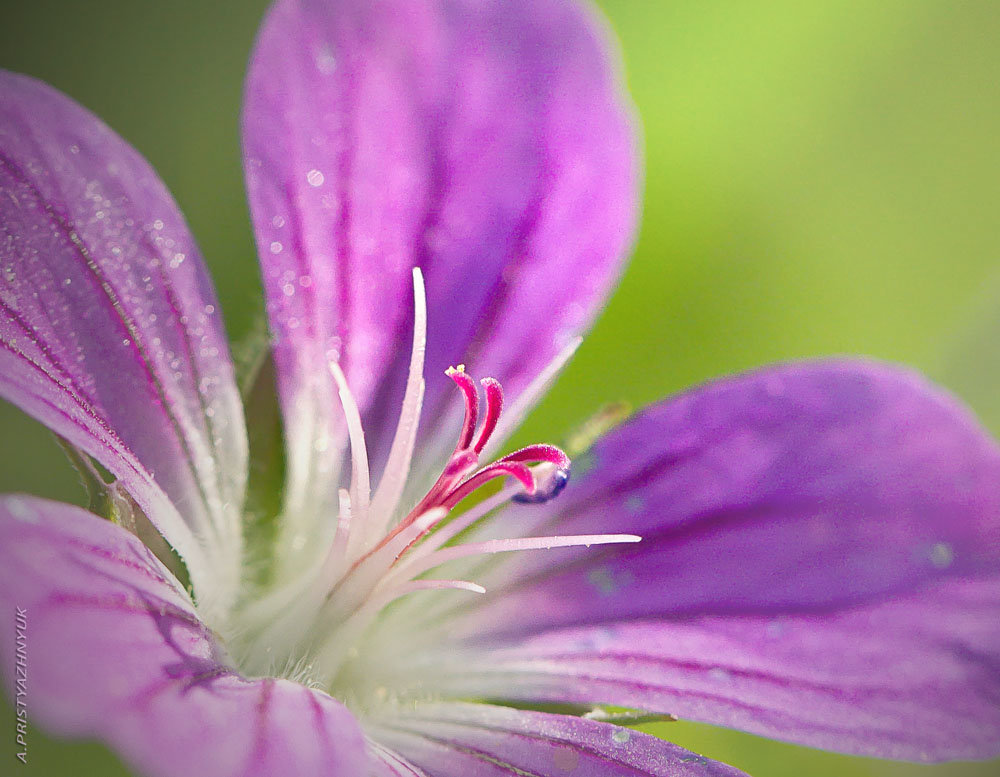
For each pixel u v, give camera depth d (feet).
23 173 0.39
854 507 0.40
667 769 0.39
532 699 0.40
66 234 0.39
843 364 0.40
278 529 0.40
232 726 0.36
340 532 0.39
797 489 0.40
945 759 0.39
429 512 0.39
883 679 0.40
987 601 0.40
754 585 0.40
